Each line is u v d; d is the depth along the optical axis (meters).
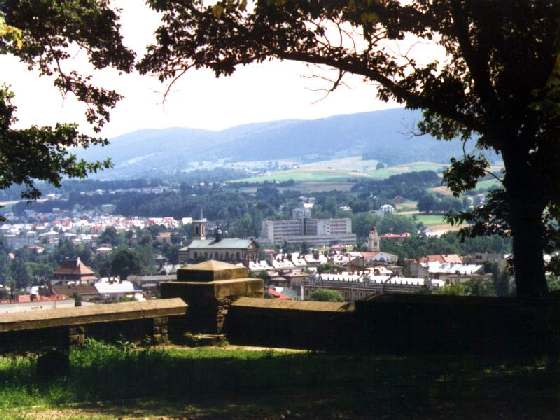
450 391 10.12
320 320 15.63
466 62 16.72
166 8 16.39
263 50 16.86
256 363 13.01
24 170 16.31
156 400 10.27
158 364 12.55
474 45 16.30
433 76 16.92
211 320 16.47
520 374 11.32
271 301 16.36
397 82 16.98
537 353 13.47
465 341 14.16
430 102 17.06
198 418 8.99
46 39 16.89
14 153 16.02
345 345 15.34
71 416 9.14
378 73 16.80
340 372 12.16
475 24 15.91
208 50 16.92
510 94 16.36
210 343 16.06
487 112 16.53
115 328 15.47
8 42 16.02
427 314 14.51
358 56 16.62
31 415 9.24
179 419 8.96
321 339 15.61
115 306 15.52
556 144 15.96
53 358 12.14
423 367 12.52
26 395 10.57
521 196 16.47
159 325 15.97
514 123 16.38
